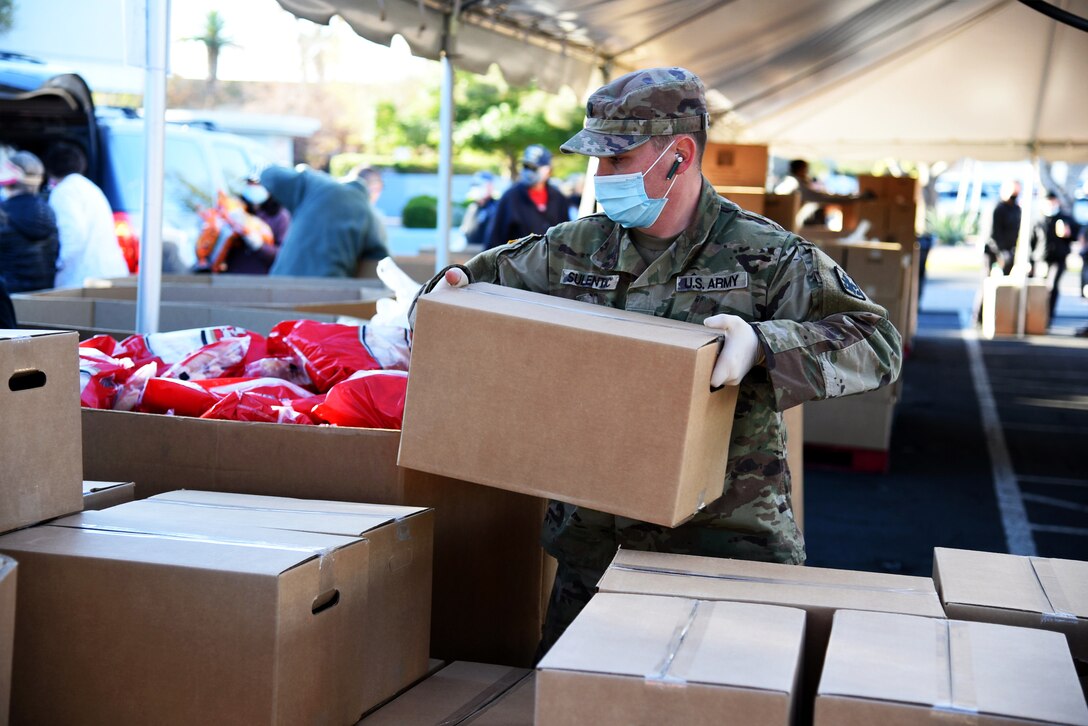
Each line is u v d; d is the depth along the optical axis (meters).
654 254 2.06
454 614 2.26
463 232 11.74
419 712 1.81
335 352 2.60
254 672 1.51
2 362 1.61
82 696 1.57
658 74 1.95
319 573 1.59
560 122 18.27
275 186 7.52
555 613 2.17
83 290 4.92
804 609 1.57
